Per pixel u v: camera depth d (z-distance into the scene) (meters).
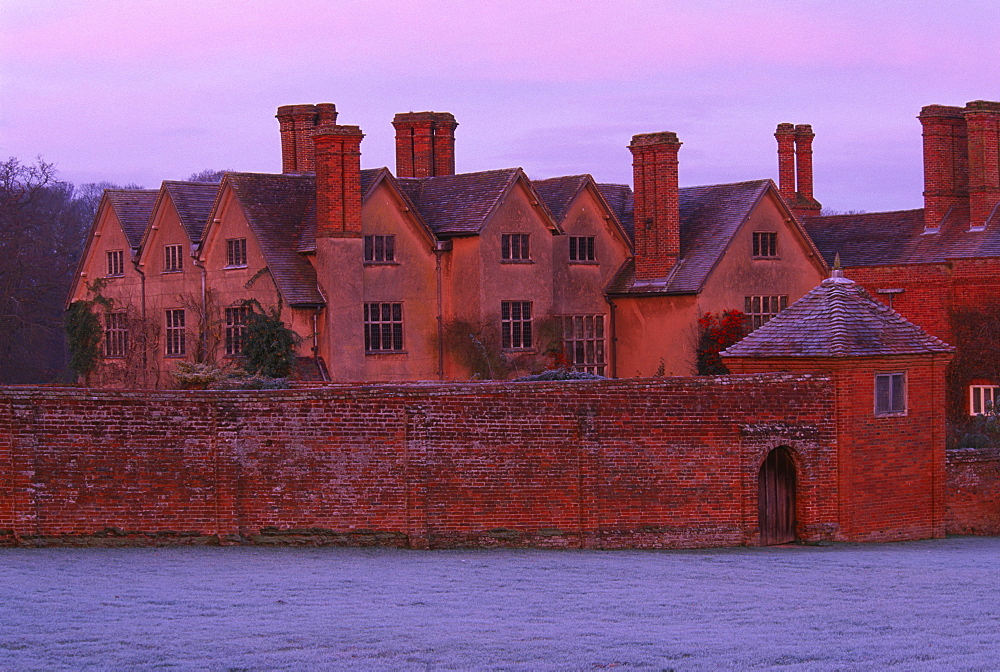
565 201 50.16
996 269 49.75
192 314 47.75
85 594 17.70
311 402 23.50
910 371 28.67
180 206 48.72
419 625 15.85
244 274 45.91
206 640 14.68
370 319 46.03
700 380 25.84
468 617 16.56
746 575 21.17
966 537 29.53
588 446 24.78
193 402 23.06
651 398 25.41
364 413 23.66
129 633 15.02
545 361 47.97
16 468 22.23
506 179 47.31
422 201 49.56
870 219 58.09
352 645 14.50
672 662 13.62
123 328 51.44
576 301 50.28
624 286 50.69
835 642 14.95
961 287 50.72
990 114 51.88
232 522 23.17
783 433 26.59
